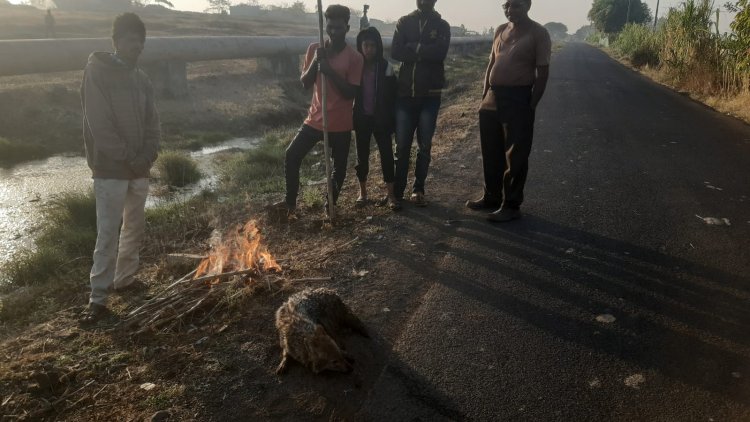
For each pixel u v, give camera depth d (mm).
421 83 5270
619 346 3223
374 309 3689
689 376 2934
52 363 3092
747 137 9172
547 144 8797
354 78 5035
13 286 4652
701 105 13109
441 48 5188
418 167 5684
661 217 5352
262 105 15375
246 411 2689
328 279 4094
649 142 8867
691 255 4457
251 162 9062
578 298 3787
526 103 4871
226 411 2691
